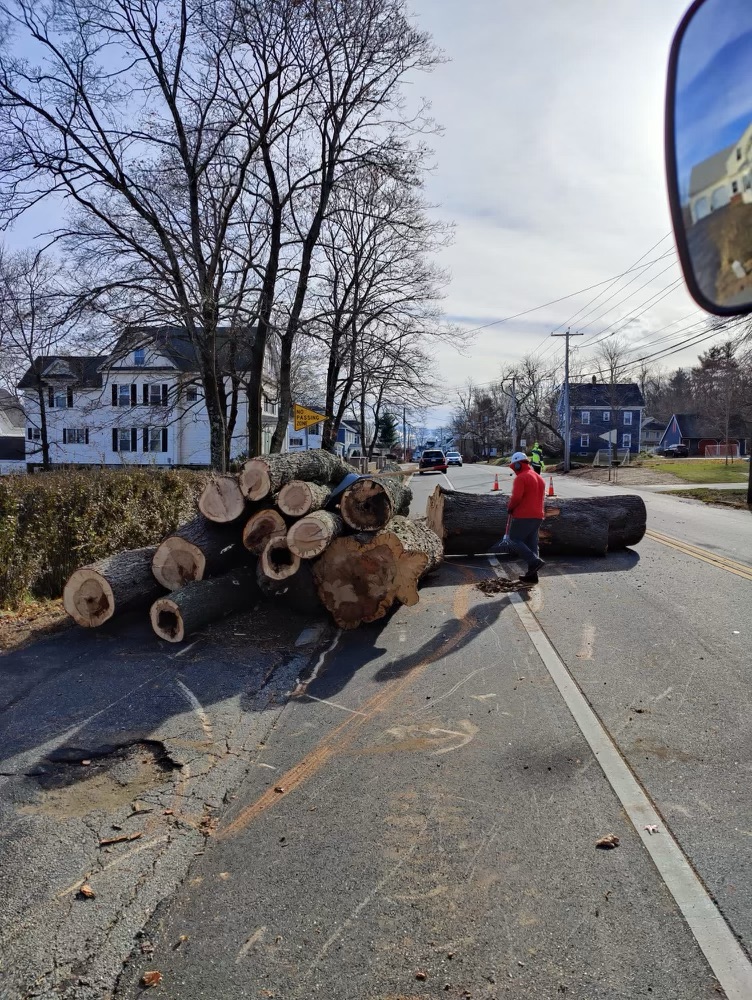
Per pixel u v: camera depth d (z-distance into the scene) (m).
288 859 3.13
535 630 6.68
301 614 7.05
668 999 2.25
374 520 6.86
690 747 4.07
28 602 7.82
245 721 4.70
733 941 2.50
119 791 3.81
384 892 2.87
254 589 7.21
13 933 2.69
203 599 6.39
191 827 3.43
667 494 23.91
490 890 2.85
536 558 8.67
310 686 5.35
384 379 24.69
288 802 3.64
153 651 6.12
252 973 2.46
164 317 17.19
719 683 5.08
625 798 3.51
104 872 3.07
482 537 10.54
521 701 4.90
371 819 3.44
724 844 3.09
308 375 35.53
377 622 7.12
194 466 42.88
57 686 5.31
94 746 4.33
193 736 4.46
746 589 8.03
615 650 5.98
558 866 2.98
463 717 4.66
